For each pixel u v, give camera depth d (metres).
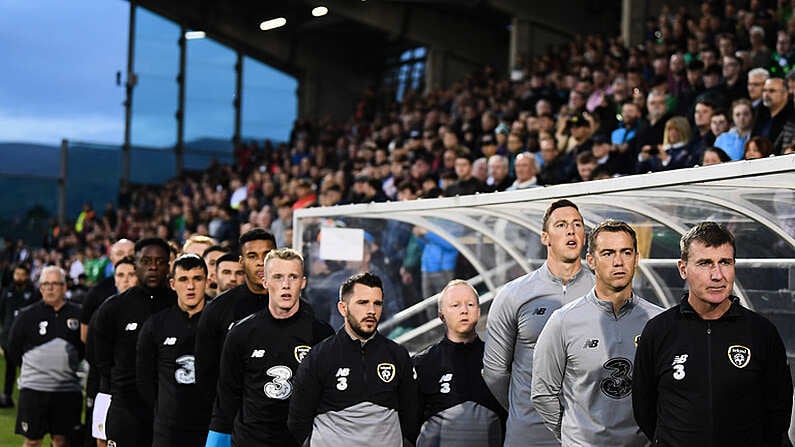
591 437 3.91
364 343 4.54
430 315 7.25
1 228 25.47
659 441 3.48
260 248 5.20
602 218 5.24
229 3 26.62
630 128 9.20
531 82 15.67
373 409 4.48
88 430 6.88
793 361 4.24
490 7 19.66
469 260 7.03
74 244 20.39
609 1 19.59
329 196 10.24
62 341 7.57
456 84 18.89
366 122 21.17
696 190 4.34
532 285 4.56
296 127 22.69
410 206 6.52
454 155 10.67
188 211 16.72
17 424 7.62
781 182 3.90
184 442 5.63
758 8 12.30
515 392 4.56
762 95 7.36
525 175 8.08
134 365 6.13
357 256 7.25
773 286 4.31
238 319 5.20
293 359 4.83
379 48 27.08
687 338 3.42
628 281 3.85
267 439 4.82
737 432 3.36
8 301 13.38
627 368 3.90
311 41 27.17
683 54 11.97
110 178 26.41
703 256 3.33
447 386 4.83
